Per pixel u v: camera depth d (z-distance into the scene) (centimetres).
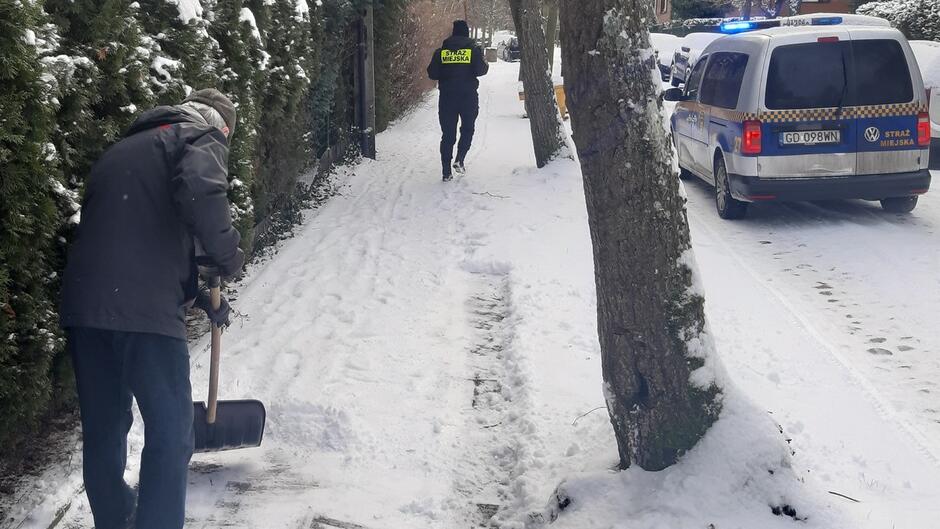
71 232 395
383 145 1600
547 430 456
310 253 825
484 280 744
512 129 1872
